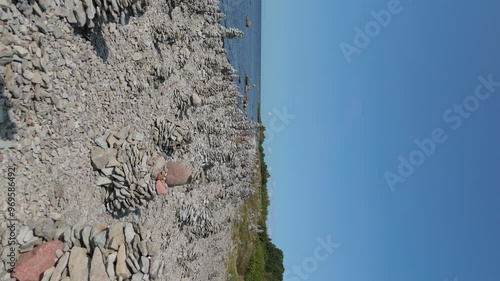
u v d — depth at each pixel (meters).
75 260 7.59
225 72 26.16
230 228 32.94
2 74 6.87
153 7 14.27
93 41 9.88
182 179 14.36
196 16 20.80
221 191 25.78
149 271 8.80
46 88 8.01
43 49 7.96
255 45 77.38
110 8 10.16
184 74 18.08
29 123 7.52
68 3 8.62
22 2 7.31
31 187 7.46
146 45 13.41
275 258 70.44
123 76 11.59
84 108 9.45
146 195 11.27
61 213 8.28
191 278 18.11
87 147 9.50
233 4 42.53
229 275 31.58
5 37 6.98
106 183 9.90
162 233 14.19
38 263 7.07
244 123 34.53
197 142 19.19
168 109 15.40
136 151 11.27
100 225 8.68
